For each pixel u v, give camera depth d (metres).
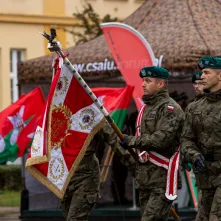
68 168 14.72
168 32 22.78
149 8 24.33
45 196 24.17
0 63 42.72
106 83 25.41
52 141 14.61
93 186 15.60
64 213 16.06
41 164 14.43
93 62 22.98
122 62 20.62
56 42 14.33
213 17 23.36
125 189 25.52
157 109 14.23
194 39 22.02
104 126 15.05
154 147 14.09
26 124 21.25
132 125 23.97
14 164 36.62
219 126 13.10
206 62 13.18
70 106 14.73
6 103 42.88
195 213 22.02
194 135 13.45
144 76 14.37
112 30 20.72
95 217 22.98
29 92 23.12
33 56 43.66
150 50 20.42
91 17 35.75
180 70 21.64
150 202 14.30
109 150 23.25
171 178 14.23
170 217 21.42
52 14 44.06
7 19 42.75
